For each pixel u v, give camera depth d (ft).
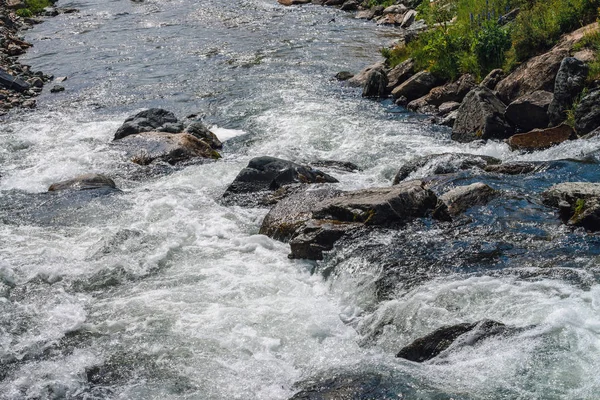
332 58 72.38
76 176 43.16
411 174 40.45
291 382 23.02
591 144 40.32
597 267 26.91
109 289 29.94
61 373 24.34
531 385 20.66
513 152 43.65
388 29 85.87
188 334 25.98
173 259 32.17
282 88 62.59
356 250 30.14
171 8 107.04
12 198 40.45
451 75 57.47
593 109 42.01
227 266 31.19
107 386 23.54
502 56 55.31
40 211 38.22
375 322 25.88
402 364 22.93
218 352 24.88
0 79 65.00
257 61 72.33
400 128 51.34
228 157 47.09
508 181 36.35
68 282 30.60
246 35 84.94
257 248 32.76
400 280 27.99
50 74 71.05
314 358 24.23
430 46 59.93
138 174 44.06
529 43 53.72
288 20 94.38
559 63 48.16
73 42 84.99
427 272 28.27
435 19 73.67
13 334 26.84
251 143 49.78
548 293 25.26
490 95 48.83
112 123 54.85
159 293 29.09
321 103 57.98
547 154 41.16
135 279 30.58
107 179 42.16
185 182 41.88
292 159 46.32
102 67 72.95
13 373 24.43
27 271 31.53
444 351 22.91
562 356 21.58
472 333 23.17
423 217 32.71
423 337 23.73
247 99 59.82
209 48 78.89
